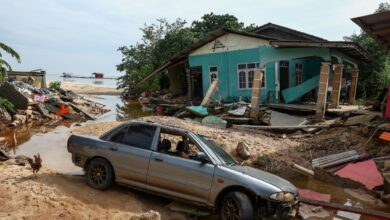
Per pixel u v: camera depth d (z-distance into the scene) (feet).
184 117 66.44
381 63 96.84
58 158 35.81
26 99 65.10
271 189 19.88
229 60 79.51
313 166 34.24
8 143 43.42
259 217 20.49
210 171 21.20
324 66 56.59
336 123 52.06
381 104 58.75
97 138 25.52
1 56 49.24
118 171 23.90
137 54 144.56
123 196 23.53
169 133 23.71
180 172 21.91
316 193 27.71
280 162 37.14
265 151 40.19
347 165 32.48
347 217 22.74
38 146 42.22
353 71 81.61
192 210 22.16
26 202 20.67
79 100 95.09
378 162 31.53
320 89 56.34
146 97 112.27
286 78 76.79
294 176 33.37
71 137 26.35
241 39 77.51
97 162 24.56
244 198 19.79
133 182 23.50
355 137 43.29
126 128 24.90
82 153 25.27
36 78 105.60
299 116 60.34
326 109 60.80
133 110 93.91
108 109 94.02
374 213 21.24
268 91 73.20
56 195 22.24
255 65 75.56
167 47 127.95
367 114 53.11
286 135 51.44
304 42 65.72
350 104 78.64
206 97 72.02
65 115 72.54
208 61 82.69
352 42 62.80
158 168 22.62
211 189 20.97
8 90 64.95
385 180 27.43
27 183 24.03
